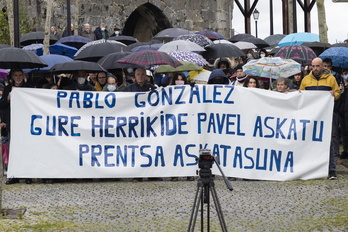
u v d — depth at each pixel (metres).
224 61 19.45
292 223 10.77
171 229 10.42
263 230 10.38
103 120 14.23
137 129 14.28
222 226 8.91
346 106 16.53
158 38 24.42
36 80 19.47
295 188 13.38
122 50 18.22
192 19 39.62
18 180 14.57
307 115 14.27
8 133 15.52
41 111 14.12
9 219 11.11
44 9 34.88
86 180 14.74
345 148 16.98
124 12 37.19
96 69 15.84
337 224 10.66
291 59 17.12
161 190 13.31
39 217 11.26
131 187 13.71
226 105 14.28
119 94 14.27
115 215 11.34
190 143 14.28
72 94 14.20
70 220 11.05
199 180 9.02
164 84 17.75
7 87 15.02
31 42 26.31
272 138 14.25
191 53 18.83
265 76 16.05
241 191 13.16
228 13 40.66
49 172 14.09
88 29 29.62
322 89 14.56
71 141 14.16
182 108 14.30
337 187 13.38
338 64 17.14
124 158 14.22
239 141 14.27
